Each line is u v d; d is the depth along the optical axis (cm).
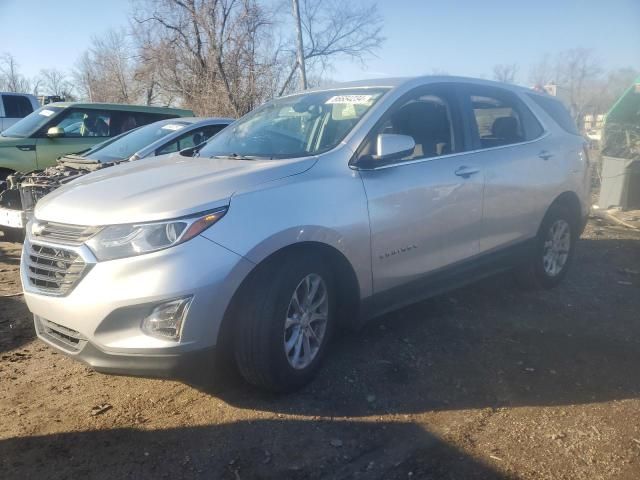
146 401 346
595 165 1236
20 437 310
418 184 402
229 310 316
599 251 702
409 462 287
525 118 517
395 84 432
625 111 1159
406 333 439
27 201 632
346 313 389
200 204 312
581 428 315
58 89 3862
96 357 307
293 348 343
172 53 2014
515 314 482
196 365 309
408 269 404
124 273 297
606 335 441
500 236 475
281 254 336
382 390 355
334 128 405
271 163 365
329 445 301
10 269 639
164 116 1045
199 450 298
